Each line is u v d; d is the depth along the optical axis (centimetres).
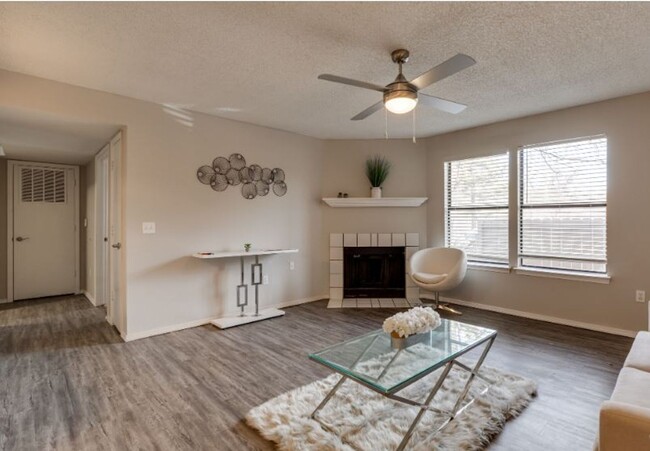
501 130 437
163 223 369
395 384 168
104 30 227
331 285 515
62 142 418
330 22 220
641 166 339
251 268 442
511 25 222
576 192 385
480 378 249
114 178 383
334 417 204
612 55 262
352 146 523
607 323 361
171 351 316
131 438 191
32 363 290
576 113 378
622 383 158
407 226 516
